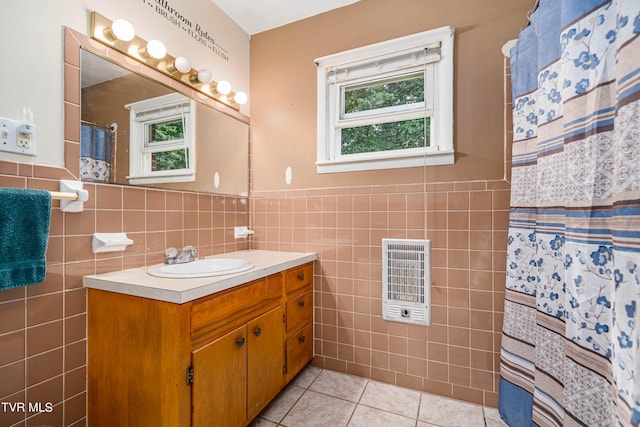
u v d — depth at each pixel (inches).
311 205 76.3
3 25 37.8
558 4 42.1
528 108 51.3
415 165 66.1
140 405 41.1
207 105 70.4
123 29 48.3
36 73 40.8
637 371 24.7
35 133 40.5
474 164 61.5
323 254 74.8
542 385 43.9
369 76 71.5
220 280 44.7
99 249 47.5
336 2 72.4
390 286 68.0
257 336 53.6
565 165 37.8
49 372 41.9
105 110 49.3
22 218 36.7
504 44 59.5
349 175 72.4
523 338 51.0
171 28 61.6
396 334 67.9
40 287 41.0
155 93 57.9
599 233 32.5
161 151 59.2
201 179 68.6
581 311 34.1
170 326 38.6
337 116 75.6
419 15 66.3
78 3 45.7
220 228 73.8
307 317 72.5
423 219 65.4
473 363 61.6
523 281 51.4
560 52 41.2
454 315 62.9
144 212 55.6
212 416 43.3
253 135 83.4
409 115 68.2
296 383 68.7
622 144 27.6
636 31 26.6
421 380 65.7
